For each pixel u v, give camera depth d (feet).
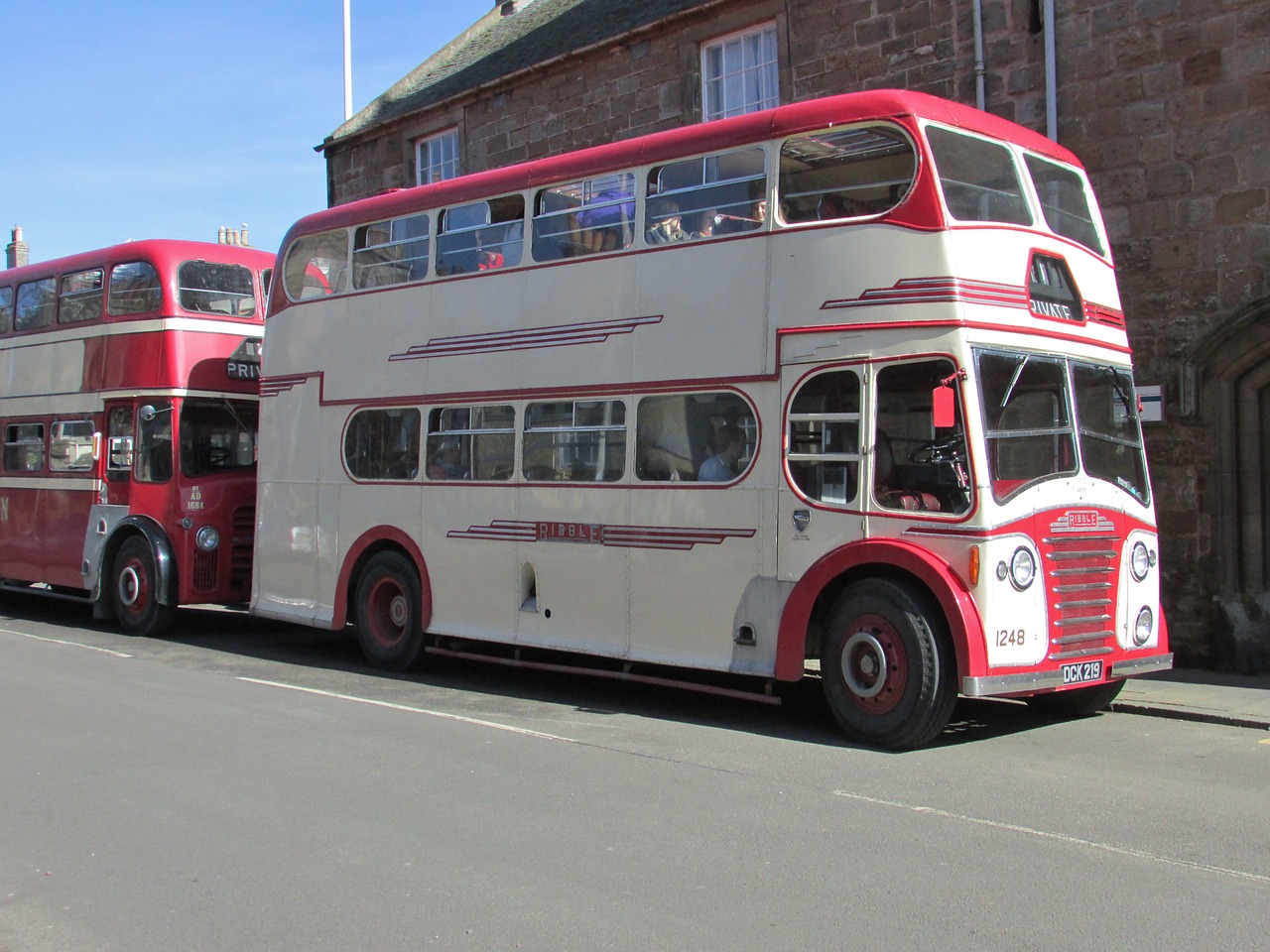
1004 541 24.93
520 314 33.96
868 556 25.95
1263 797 21.54
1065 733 27.71
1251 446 35.40
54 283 51.70
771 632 27.73
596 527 31.60
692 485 29.50
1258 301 34.35
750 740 26.68
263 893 16.70
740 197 29.07
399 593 37.47
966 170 26.94
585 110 56.24
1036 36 40.22
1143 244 37.55
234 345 47.75
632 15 55.93
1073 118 39.11
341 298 39.55
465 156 62.34
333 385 39.52
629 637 30.76
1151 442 37.17
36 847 19.02
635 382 30.86
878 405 26.21
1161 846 18.49
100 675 35.91
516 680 36.01
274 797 21.62
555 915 15.61
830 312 27.09
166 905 16.34
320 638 46.70
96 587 48.01
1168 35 37.11
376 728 27.86
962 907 15.72
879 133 26.78
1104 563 27.20
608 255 31.81
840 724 26.48
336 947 14.75
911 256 25.99
